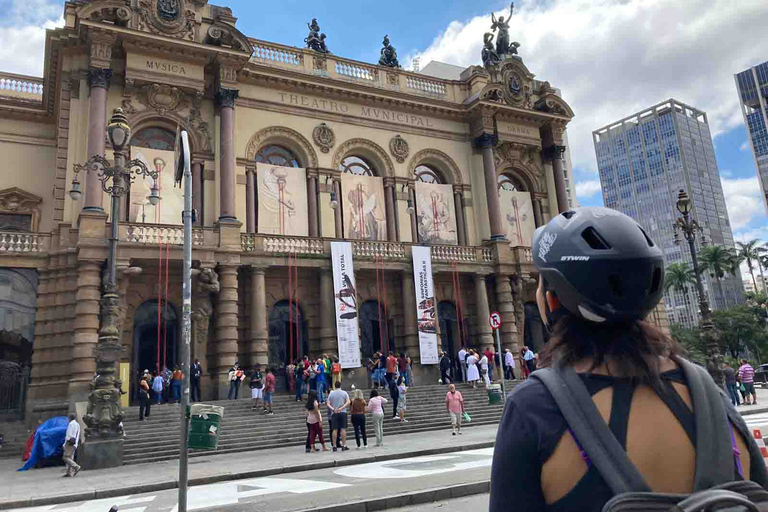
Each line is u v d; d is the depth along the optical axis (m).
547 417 1.77
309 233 32.44
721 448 1.66
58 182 27.16
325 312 29.77
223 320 27.00
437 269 33.31
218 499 10.23
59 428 17.94
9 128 31.39
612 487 1.58
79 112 27.61
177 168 11.74
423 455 15.30
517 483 1.76
